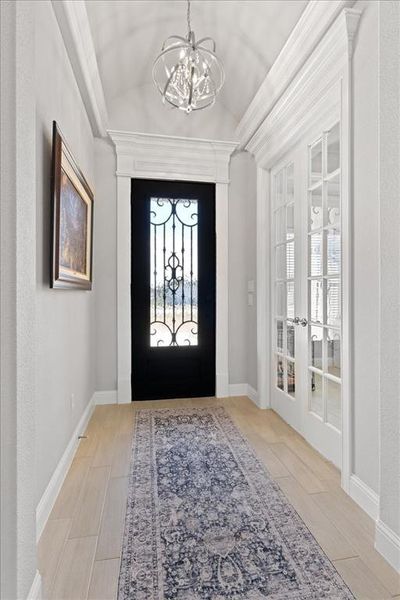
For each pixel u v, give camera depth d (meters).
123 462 2.17
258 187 3.24
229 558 1.37
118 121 3.26
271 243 3.17
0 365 0.98
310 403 2.47
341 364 1.89
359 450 1.74
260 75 2.76
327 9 1.82
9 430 0.98
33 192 1.17
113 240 3.30
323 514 1.65
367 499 1.66
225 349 3.54
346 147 1.81
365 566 1.33
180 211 3.49
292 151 2.73
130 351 3.36
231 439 2.50
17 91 1.00
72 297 2.26
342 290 1.88
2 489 0.97
